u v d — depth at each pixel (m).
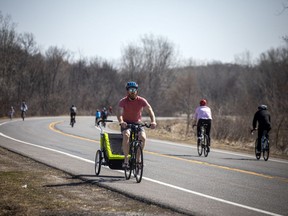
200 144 33.62
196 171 24.47
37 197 16.38
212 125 57.09
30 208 14.77
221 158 32.16
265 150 32.06
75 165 25.47
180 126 90.69
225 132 56.00
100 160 21.83
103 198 16.81
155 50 197.00
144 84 193.62
